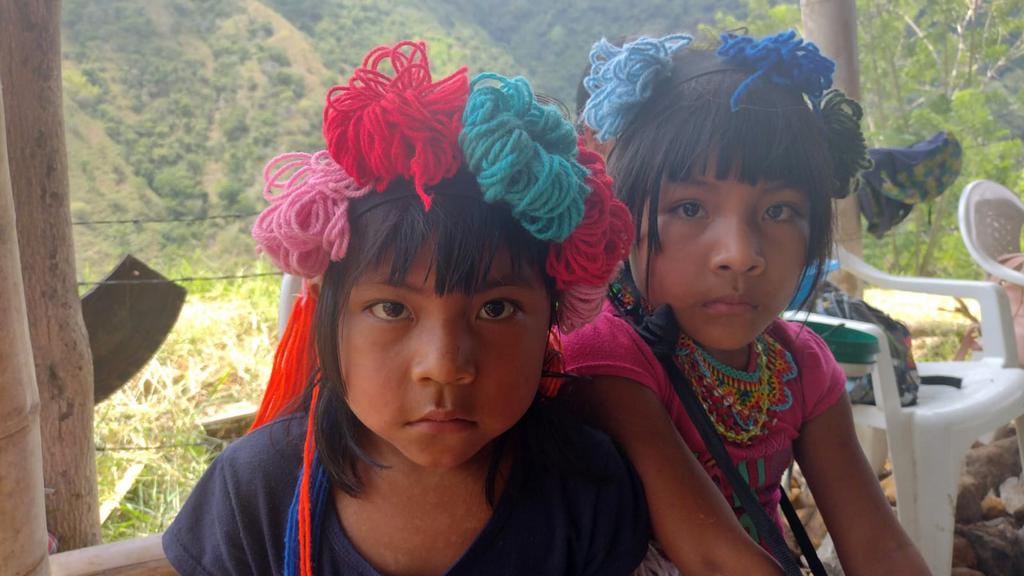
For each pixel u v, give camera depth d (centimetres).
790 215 85
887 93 548
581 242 66
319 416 72
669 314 85
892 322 173
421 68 62
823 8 271
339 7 1917
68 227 197
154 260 1213
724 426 90
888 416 160
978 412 167
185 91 1722
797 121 83
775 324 100
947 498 161
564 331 74
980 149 502
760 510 83
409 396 63
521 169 60
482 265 62
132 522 239
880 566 92
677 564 81
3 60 184
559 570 73
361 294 63
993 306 195
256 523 74
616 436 83
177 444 274
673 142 82
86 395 202
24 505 70
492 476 72
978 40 553
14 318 67
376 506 72
